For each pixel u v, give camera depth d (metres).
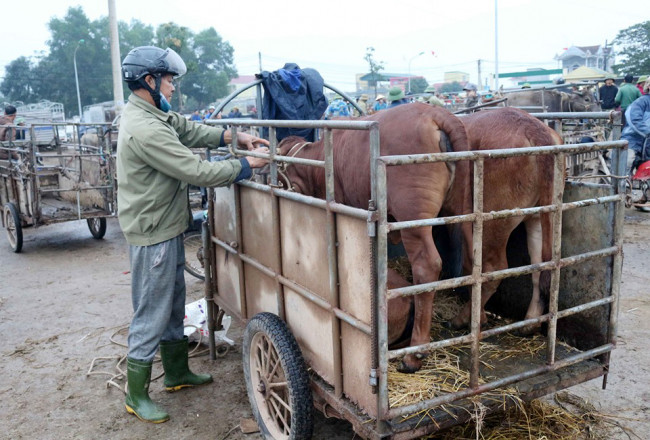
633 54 55.19
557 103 11.51
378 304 2.41
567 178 3.61
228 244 4.08
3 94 72.25
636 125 9.16
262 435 3.45
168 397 4.11
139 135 3.40
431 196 3.05
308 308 3.06
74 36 70.75
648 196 9.46
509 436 3.20
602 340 3.25
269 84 5.48
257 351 3.48
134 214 3.55
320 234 2.85
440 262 3.03
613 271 3.14
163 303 3.68
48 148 11.17
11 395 4.20
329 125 2.60
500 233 3.45
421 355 3.06
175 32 33.72
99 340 5.17
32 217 8.03
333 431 3.56
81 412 3.94
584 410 3.64
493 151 2.61
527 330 3.55
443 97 15.31
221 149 4.45
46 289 6.68
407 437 2.57
